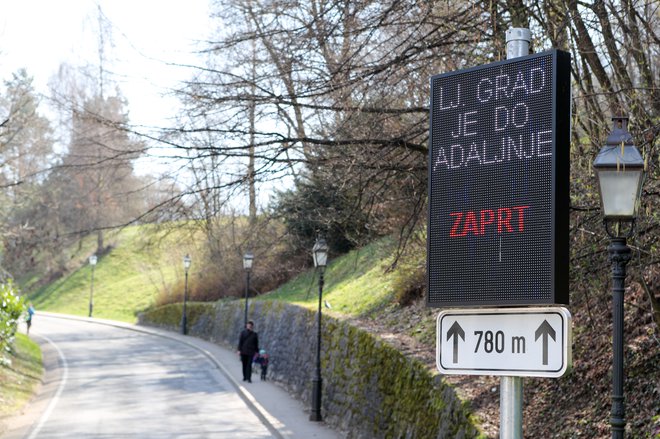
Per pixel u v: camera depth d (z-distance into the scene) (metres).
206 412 30.56
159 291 77.69
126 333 69.31
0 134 26.08
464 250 7.45
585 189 13.34
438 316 7.59
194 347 56.97
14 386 35.06
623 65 14.05
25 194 29.67
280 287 52.56
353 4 15.37
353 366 26.05
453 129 7.66
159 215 15.80
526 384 16.80
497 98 7.45
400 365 21.25
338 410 26.42
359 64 15.59
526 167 7.20
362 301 34.06
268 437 25.14
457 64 15.82
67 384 38.88
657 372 13.45
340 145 16.20
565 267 7.00
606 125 13.52
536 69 7.27
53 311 87.94
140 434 25.47
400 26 16.16
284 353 38.69
